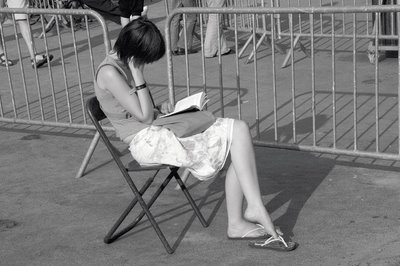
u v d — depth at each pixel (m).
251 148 4.80
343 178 6.04
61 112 8.91
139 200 4.89
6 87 10.41
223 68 10.80
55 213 5.69
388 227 5.06
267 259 4.69
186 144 4.79
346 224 5.16
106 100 5.00
